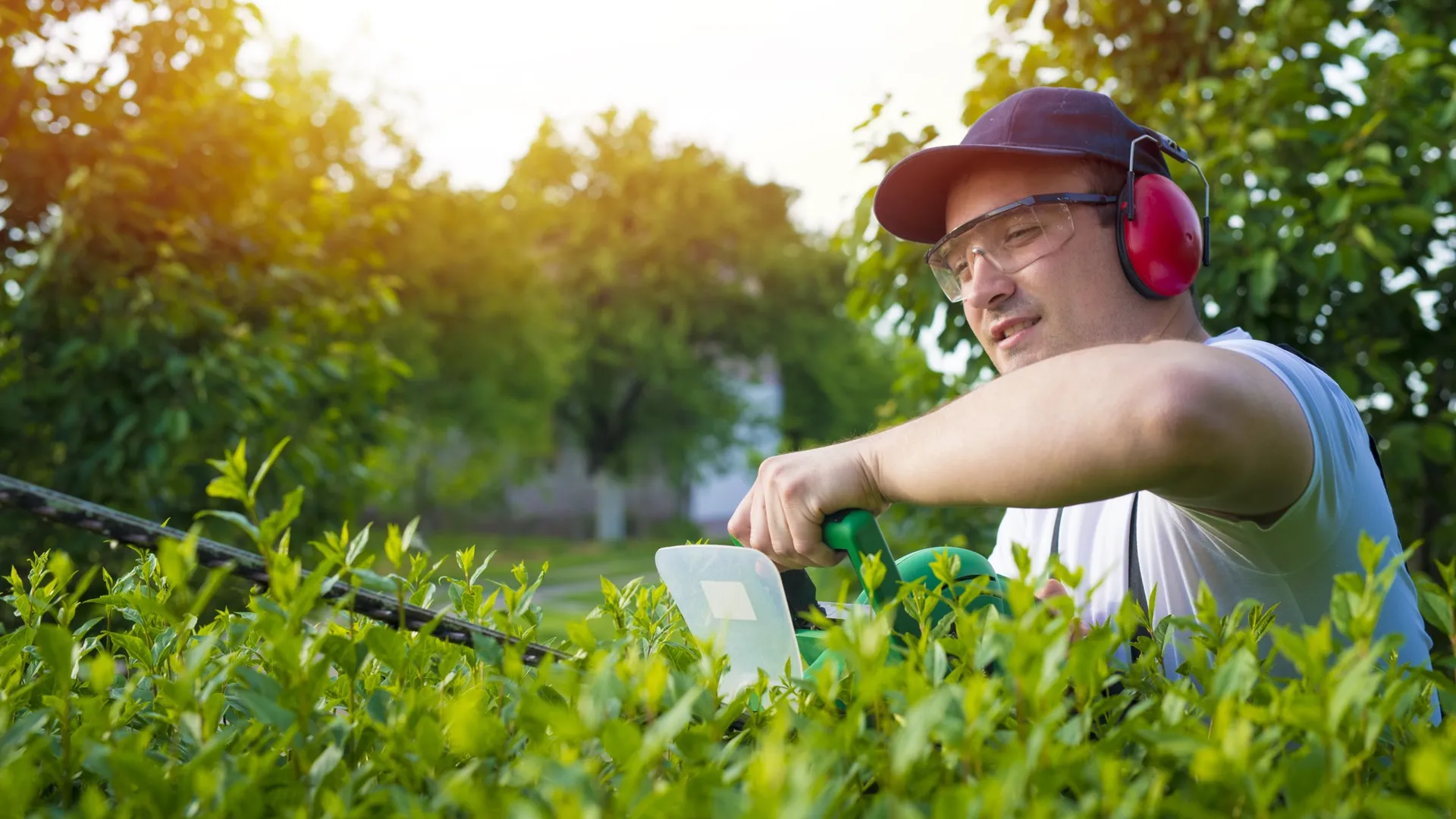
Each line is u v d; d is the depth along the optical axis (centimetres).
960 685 66
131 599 92
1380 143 342
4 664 88
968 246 153
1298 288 332
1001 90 402
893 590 88
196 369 400
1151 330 150
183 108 450
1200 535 120
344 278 517
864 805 59
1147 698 79
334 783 65
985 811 47
